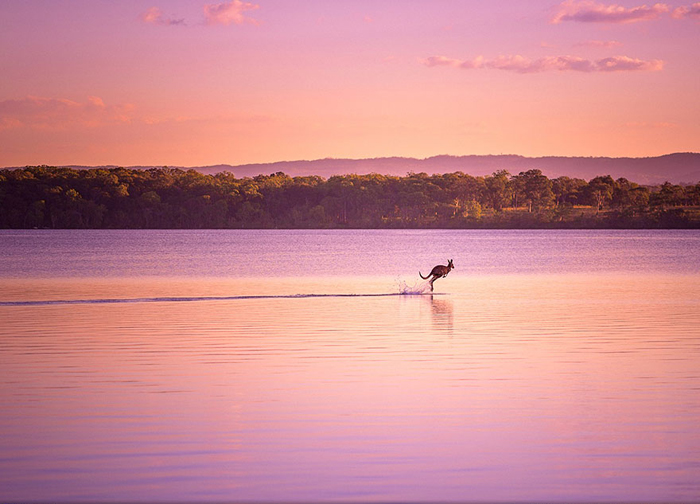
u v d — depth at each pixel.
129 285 65.81
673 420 20.17
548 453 17.64
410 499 15.08
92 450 17.72
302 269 91.06
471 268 93.94
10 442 18.25
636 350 30.36
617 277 76.50
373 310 44.81
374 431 19.22
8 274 81.44
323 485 15.73
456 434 19.00
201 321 39.53
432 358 28.61
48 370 26.30
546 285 65.62
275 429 19.36
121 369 26.52
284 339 33.22
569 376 25.36
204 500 14.99
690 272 85.00
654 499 15.09
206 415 20.58
